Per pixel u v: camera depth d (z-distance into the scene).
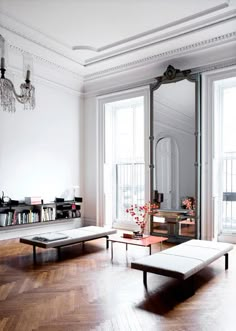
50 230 7.15
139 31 5.48
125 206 7.64
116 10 4.78
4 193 6.27
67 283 3.71
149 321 2.75
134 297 3.29
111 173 7.87
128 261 4.67
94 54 6.47
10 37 5.52
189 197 6.08
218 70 5.85
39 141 7.01
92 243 5.93
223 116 6.19
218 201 6.14
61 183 7.51
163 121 6.49
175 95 6.31
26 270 4.21
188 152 6.12
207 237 5.96
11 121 6.43
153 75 6.81
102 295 3.34
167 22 5.15
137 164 7.44
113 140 7.94
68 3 4.57
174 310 2.97
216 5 4.62
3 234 6.22
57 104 7.46
